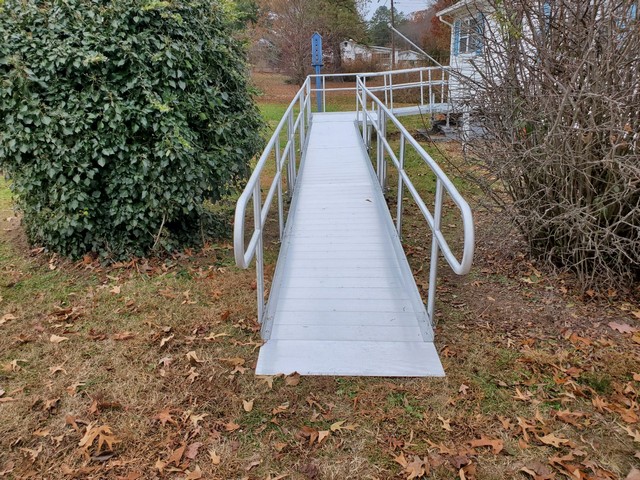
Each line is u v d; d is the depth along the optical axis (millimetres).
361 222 4945
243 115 5094
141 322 3494
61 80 4059
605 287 3861
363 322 3346
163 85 4250
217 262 4633
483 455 2285
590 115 3443
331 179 6234
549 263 4082
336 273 3986
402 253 4227
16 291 3992
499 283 4070
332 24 22516
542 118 3781
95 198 4289
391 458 2287
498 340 3215
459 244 5020
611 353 3035
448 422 2479
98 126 4062
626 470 2195
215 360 3029
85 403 2660
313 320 3375
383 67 24766
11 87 3865
